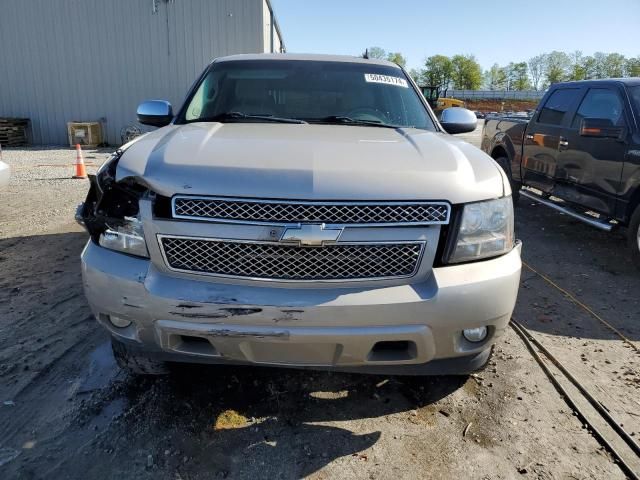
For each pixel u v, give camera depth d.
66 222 5.93
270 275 2.02
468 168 2.25
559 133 6.01
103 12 15.41
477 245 2.12
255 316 1.98
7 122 15.54
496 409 2.56
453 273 2.07
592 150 5.34
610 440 2.35
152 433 2.31
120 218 2.16
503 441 2.33
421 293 2.03
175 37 15.43
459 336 2.16
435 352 2.13
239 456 2.19
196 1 15.18
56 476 2.04
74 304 3.62
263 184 1.98
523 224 6.63
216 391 2.63
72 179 9.23
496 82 111.06
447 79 110.12
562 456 2.24
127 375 2.74
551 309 3.86
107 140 16.25
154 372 2.54
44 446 2.20
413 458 2.21
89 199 2.41
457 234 2.07
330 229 1.96
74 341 3.09
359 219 1.99
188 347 2.15
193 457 2.17
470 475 2.12
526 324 3.58
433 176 2.09
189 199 2.01
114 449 2.20
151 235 2.06
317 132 2.78
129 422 2.38
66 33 15.62
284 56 3.91
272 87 3.55
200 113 3.38
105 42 15.59
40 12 15.55
